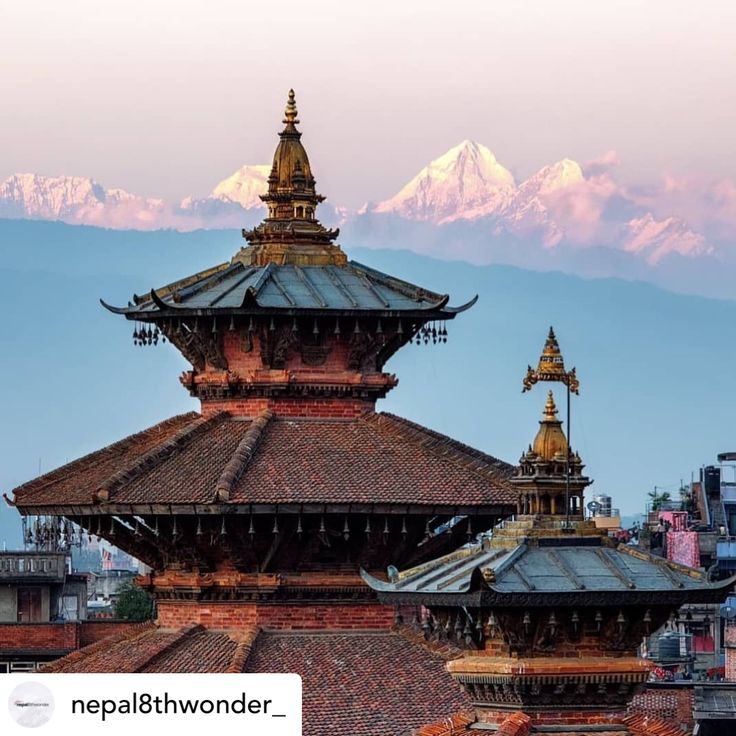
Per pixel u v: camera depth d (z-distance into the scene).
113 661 128.88
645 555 96.56
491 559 96.62
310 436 131.38
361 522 127.56
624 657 96.38
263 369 132.62
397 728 119.06
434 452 130.25
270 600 128.75
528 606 94.38
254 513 125.81
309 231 136.38
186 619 130.50
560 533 96.88
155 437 136.50
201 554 129.38
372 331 132.62
